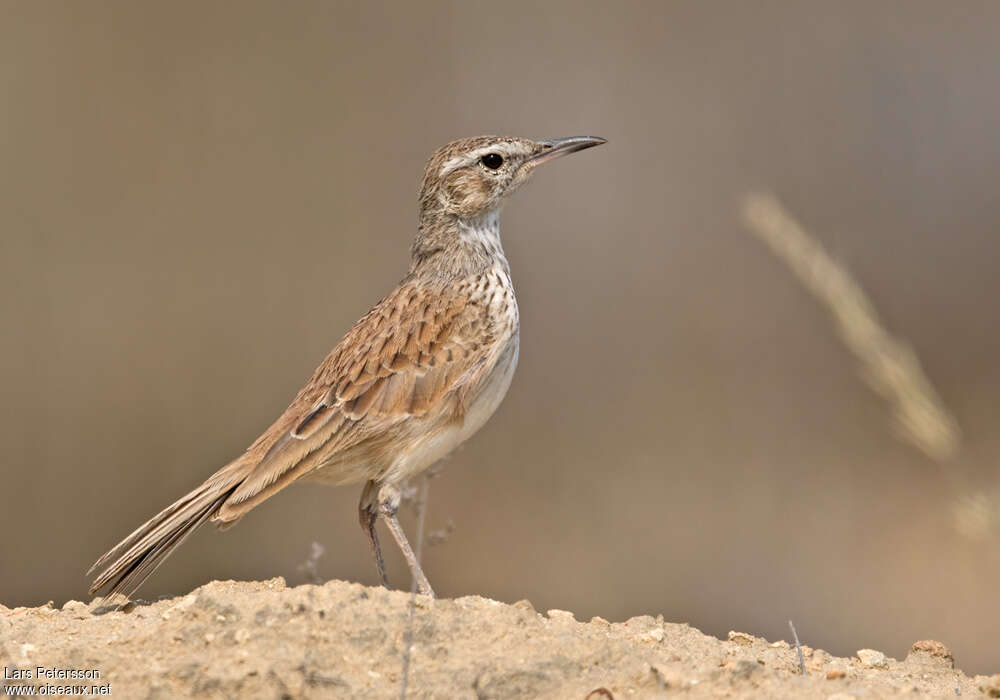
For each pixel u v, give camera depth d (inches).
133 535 354.3
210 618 307.6
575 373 1047.6
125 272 1036.5
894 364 415.5
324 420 372.2
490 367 390.3
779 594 784.3
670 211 1175.6
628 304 1114.7
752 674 300.0
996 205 1187.3
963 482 463.5
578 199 1181.1
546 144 432.1
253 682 290.5
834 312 445.4
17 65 1103.6
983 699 311.3
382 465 381.4
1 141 1073.5
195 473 892.0
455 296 397.4
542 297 1116.5
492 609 317.7
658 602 780.0
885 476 910.4
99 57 1125.7
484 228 420.2
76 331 975.0
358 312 1066.1
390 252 1125.1
